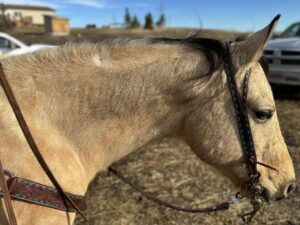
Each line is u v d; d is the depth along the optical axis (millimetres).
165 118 2141
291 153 5613
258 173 2174
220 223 3984
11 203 1701
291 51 8477
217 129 2119
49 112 1951
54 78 1976
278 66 8680
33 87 1935
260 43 1991
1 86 1877
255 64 2102
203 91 2100
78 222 4016
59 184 1873
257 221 4012
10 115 1823
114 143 2111
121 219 4066
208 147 2154
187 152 5855
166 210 4227
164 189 4680
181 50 2115
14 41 10953
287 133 6480
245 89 2064
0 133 1785
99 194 4598
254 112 2102
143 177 4992
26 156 1808
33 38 23594
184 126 2191
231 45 2117
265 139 2164
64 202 1900
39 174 1827
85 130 2033
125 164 5414
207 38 2135
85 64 2021
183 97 2107
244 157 2146
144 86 2066
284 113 7809
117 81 2041
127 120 2088
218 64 2070
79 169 2023
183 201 4398
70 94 1989
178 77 2078
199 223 3984
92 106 2021
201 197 4477
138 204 4363
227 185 4762
